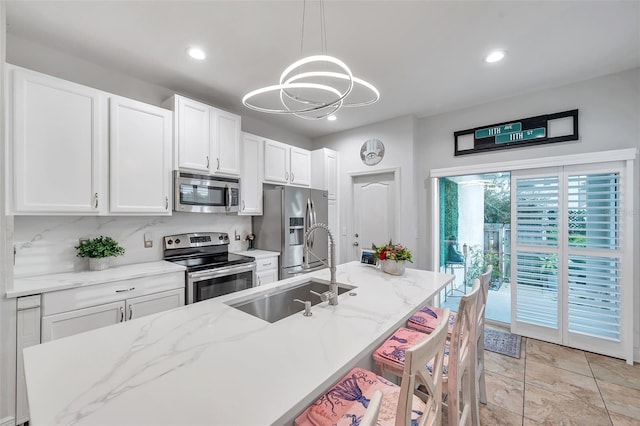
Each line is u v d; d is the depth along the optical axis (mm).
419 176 3734
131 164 2330
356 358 983
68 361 928
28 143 1830
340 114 3631
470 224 3566
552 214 2836
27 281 1896
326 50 2223
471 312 1407
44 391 769
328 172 4156
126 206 2297
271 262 3240
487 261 3449
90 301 1917
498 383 2156
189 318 1302
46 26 1927
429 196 3641
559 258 2791
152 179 2457
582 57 2326
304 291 1993
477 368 1825
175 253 2900
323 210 3877
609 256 2547
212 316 1326
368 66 2463
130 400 736
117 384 806
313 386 804
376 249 2309
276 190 3418
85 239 2311
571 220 2738
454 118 3475
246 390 783
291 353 992
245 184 3279
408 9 1775
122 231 2543
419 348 750
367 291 1744
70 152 2010
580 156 2648
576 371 2309
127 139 2307
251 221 3684
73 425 646
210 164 2863
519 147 3035
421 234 3705
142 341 1074
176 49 2205
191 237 3023
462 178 3604
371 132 4016
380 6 1750
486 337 2959
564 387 2102
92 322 1918
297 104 3328
